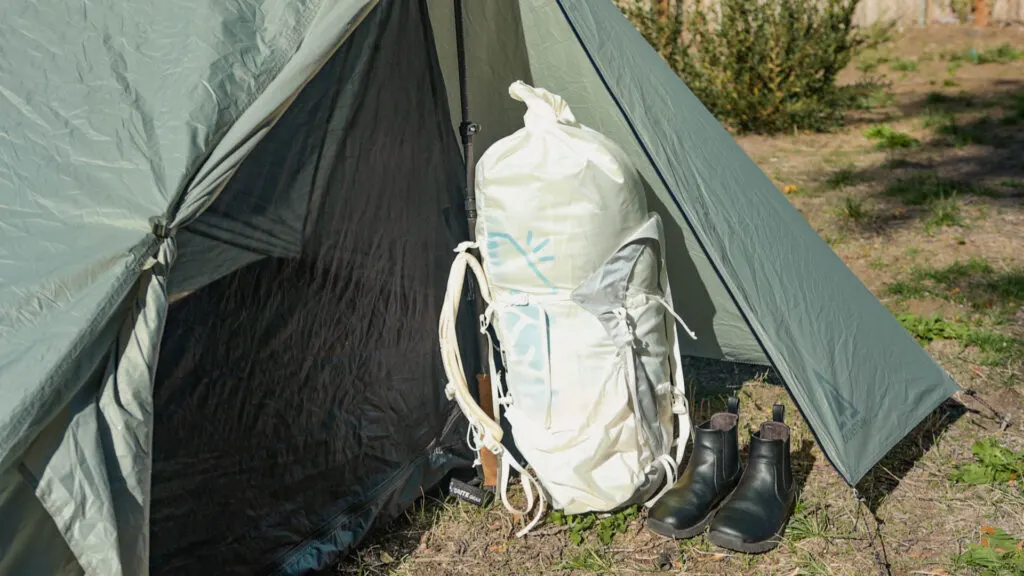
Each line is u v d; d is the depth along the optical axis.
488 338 3.04
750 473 2.85
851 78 11.04
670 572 2.67
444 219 3.33
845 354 2.90
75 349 1.81
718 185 2.80
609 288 2.79
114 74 2.10
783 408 2.95
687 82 9.52
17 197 1.99
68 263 1.89
